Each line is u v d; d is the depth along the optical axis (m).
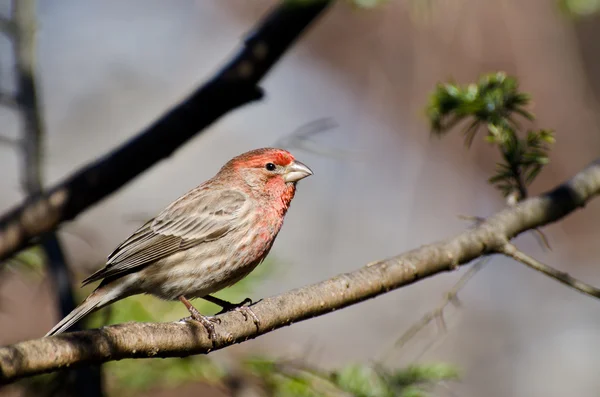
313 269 16.78
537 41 15.25
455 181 16.17
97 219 17.97
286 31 8.04
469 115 7.84
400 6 14.99
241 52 8.18
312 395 8.27
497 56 14.99
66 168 17.81
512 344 17.27
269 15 8.20
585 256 17.88
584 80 15.95
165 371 8.56
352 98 16.58
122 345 5.62
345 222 16.73
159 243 8.49
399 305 17.47
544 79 15.65
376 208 16.59
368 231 16.52
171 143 8.15
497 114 7.66
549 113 16.03
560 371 17.08
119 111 18.28
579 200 7.62
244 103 8.24
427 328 16.28
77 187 8.05
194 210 8.66
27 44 9.20
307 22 8.05
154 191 18.91
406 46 15.25
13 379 5.01
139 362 8.59
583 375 17.17
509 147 7.56
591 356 17.31
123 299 9.12
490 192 16.16
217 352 8.59
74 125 18.00
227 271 8.70
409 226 16.33
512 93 7.75
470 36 14.72
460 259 7.26
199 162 19.27
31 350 5.08
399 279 7.09
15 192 18.17
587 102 16.08
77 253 11.17
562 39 15.52
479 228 7.36
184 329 6.20
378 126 16.22
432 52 14.95
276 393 8.43
